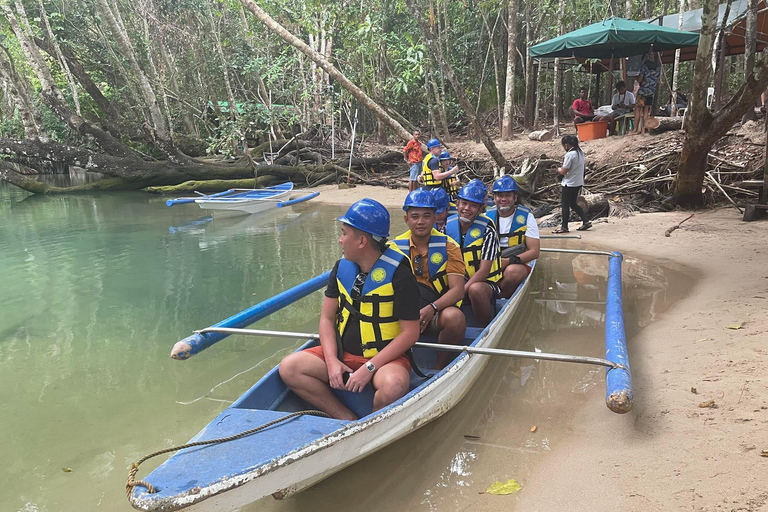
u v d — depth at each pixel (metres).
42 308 6.19
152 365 4.65
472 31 21.14
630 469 2.91
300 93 22.20
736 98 8.77
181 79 24.23
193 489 2.17
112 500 2.95
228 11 21.19
